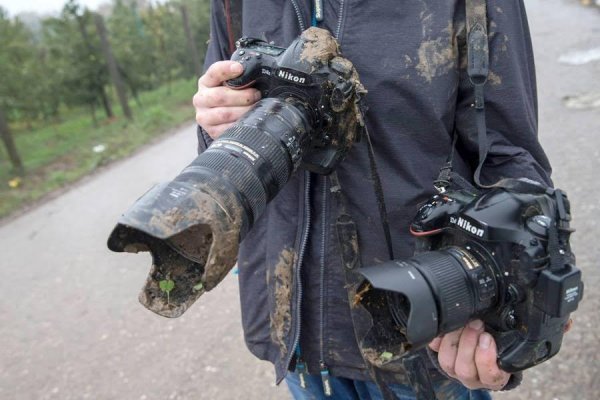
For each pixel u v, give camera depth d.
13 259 5.28
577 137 5.29
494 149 1.37
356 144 1.46
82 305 4.22
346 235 1.48
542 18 12.12
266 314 1.73
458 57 1.39
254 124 1.25
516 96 1.35
